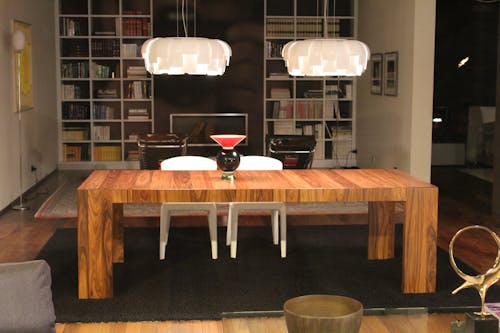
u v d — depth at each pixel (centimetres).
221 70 568
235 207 639
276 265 620
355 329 288
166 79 1202
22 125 951
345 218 827
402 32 972
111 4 1206
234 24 1198
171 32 1191
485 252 674
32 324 264
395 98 1006
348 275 591
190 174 606
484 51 1290
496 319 311
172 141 896
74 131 1217
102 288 529
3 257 643
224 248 679
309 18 1216
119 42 1204
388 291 548
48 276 276
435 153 1290
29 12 999
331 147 1261
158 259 639
